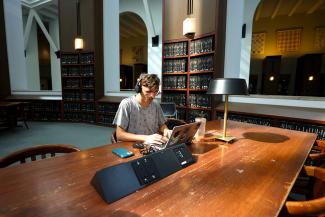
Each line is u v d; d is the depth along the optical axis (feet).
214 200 2.52
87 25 18.16
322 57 22.06
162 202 2.47
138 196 2.60
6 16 20.63
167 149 3.56
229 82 4.56
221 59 11.51
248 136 5.74
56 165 3.51
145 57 32.17
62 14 19.03
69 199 2.50
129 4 22.75
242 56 17.80
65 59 19.24
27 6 24.58
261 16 24.11
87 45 18.39
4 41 20.43
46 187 2.77
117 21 19.53
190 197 2.59
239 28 12.32
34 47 30.48
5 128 17.15
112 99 18.11
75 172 3.25
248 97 11.37
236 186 2.89
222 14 11.21
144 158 3.11
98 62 18.51
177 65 12.96
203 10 11.40
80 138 14.25
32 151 4.15
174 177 3.14
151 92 5.24
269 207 2.39
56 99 19.93
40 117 20.44
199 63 11.78
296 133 6.18
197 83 12.05
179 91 13.47
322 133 8.20
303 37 23.29
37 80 30.99
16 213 2.21
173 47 12.96
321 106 8.91
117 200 2.50
